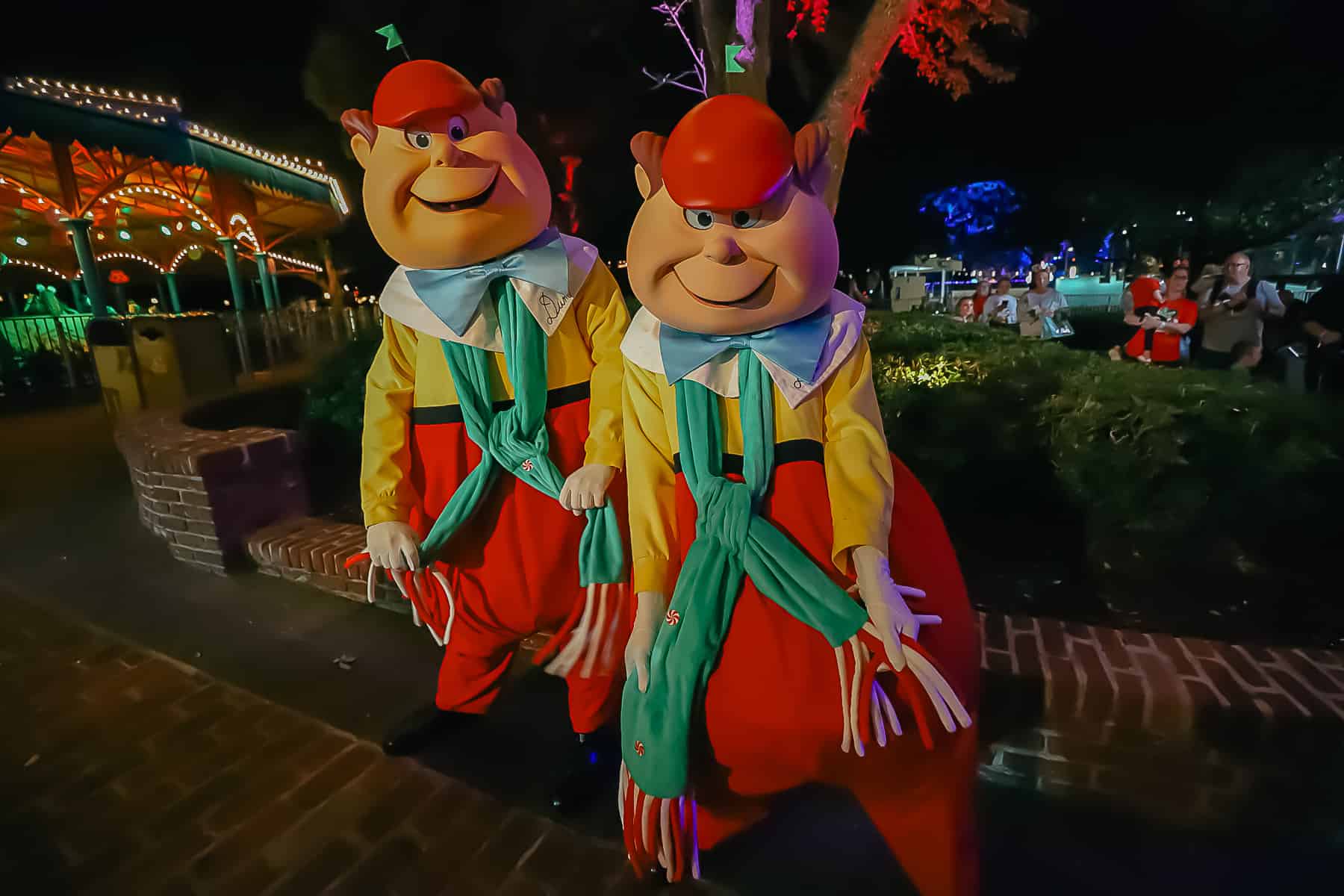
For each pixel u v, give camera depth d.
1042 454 3.36
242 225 11.93
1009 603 2.92
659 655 1.53
